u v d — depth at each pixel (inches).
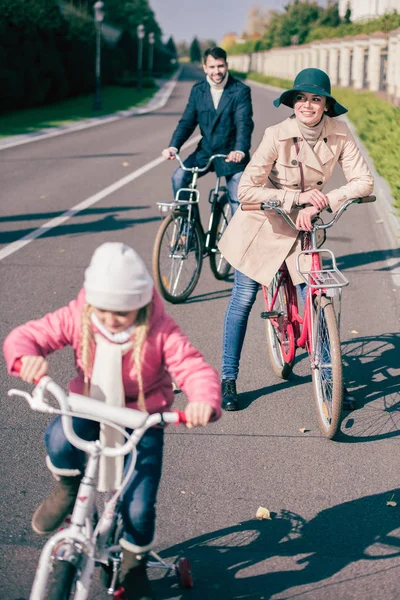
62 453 110.4
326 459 174.4
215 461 172.4
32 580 128.2
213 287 307.7
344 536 145.0
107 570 117.9
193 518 149.9
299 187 184.7
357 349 240.2
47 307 277.6
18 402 199.5
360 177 181.8
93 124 1163.3
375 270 335.0
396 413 197.5
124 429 108.9
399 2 1962.4
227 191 293.7
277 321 210.4
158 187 551.5
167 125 1139.9
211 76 283.0
